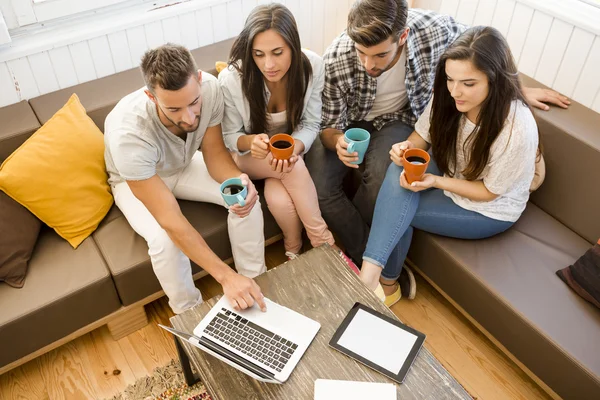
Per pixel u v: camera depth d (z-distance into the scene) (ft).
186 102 5.21
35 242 6.36
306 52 6.57
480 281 5.98
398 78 6.99
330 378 4.74
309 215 6.85
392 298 7.09
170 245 6.03
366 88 6.98
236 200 5.71
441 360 6.59
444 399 4.56
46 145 6.30
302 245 7.87
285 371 4.77
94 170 6.57
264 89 6.38
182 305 6.58
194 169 6.79
